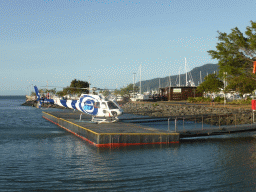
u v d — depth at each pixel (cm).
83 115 3625
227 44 3622
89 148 1791
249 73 3716
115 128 2164
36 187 1047
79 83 9812
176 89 8338
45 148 1795
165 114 4728
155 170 1284
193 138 2302
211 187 1061
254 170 1293
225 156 1598
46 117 4150
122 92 12575
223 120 3559
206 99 7081
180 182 1114
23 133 2500
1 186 1052
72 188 1041
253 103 2772
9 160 1459
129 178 1163
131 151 1708
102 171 1262
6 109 7512
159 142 1972
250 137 2380
